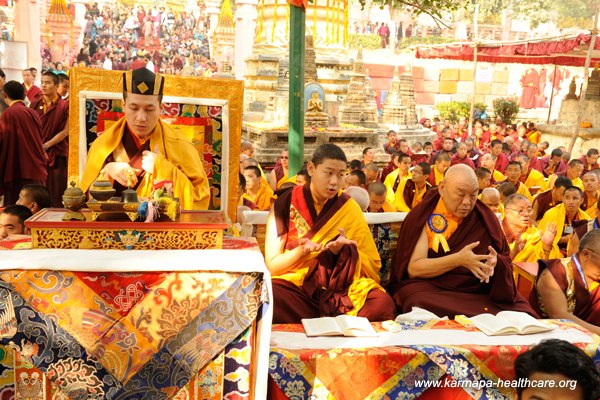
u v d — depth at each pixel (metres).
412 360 3.10
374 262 3.95
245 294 2.91
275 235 3.85
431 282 3.99
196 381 2.92
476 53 21.88
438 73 36.47
